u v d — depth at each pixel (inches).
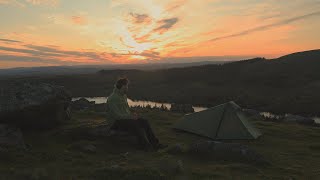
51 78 4729.3
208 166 363.9
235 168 358.0
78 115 670.5
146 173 309.1
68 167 336.5
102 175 308.2
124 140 452.1
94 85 4375.0
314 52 4640.8
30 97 470.3
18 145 394.3
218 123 539.2
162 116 771.4
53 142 438.6
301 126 734.5
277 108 2330.2
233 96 3006.9
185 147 425.7
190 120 580.1
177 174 324.2
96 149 413.7
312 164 400.5
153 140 445.4
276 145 507.8
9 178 289.1
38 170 309.1
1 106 438.0
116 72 6097.4
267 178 328.2
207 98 3065.9
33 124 471.8
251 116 955.3
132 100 3139.8
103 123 513.3
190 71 4881.9
